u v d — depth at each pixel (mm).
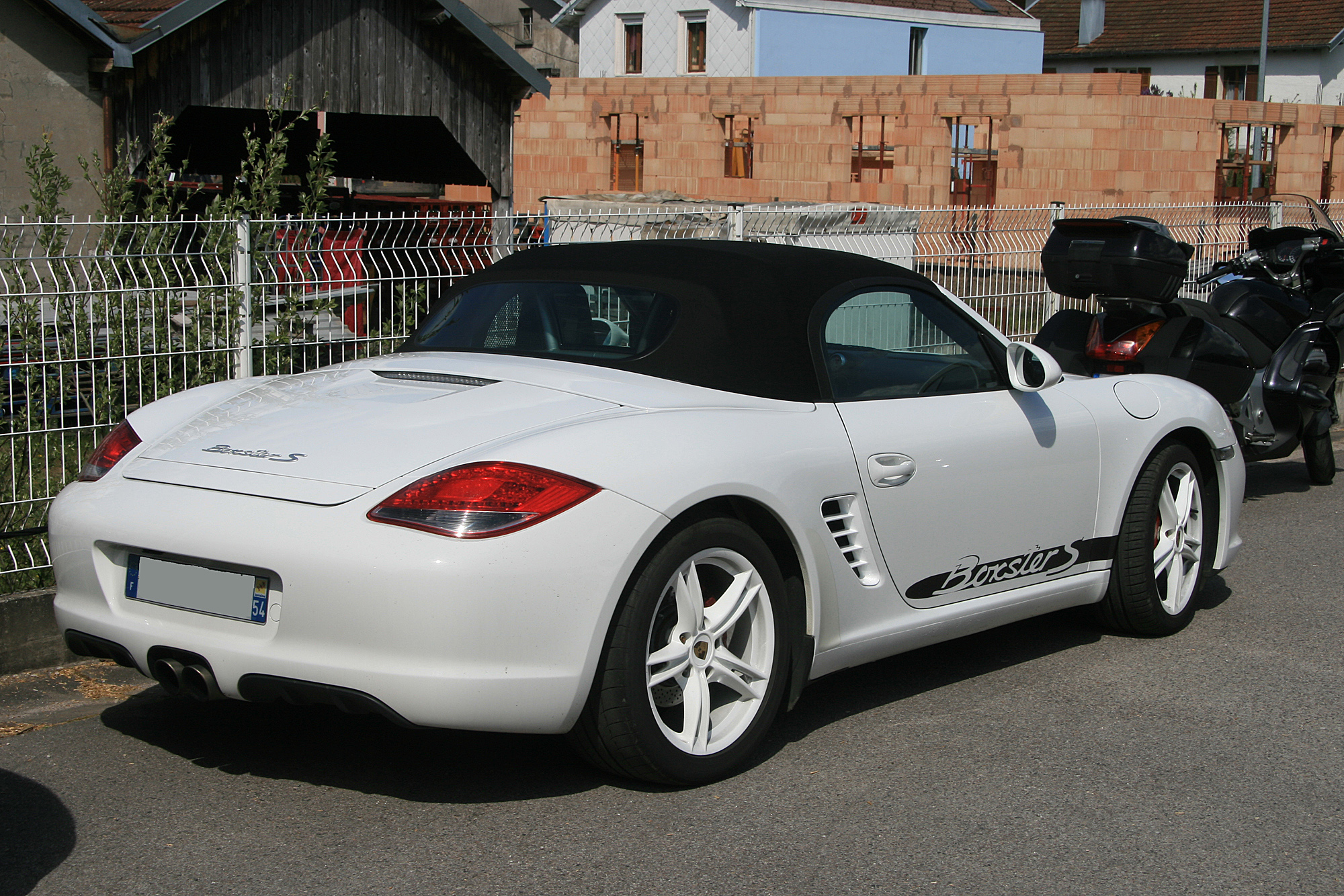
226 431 3701
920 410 4230
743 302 3979
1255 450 7707
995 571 4434
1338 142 24500
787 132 23578
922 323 4430
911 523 4113
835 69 31641
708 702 3594
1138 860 3248
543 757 3848
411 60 12070
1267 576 6121
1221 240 10547
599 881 3096
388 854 3225
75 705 4320
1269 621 5391
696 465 3488
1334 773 3824
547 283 4281
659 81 24781
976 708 4344
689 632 3547
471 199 25734
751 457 3643
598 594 3258
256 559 3225
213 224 5812
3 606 4531
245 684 3281
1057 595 4711
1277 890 3115
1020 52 34156
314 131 15828
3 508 4945
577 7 34188
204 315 5688
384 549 3123
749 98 23859
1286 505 7719
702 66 32438
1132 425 4902
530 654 3182
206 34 10703
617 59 33719
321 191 6691
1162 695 4492
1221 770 3836
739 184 24297
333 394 3883
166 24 10242
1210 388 6980
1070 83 20641
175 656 3395
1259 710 4352
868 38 31891
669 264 4160
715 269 4098
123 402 5344
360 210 16578
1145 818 3494
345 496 3250
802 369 3971
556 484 3250
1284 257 8203
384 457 3365
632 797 3570
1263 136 23406
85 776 3701
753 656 3740
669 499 3387
